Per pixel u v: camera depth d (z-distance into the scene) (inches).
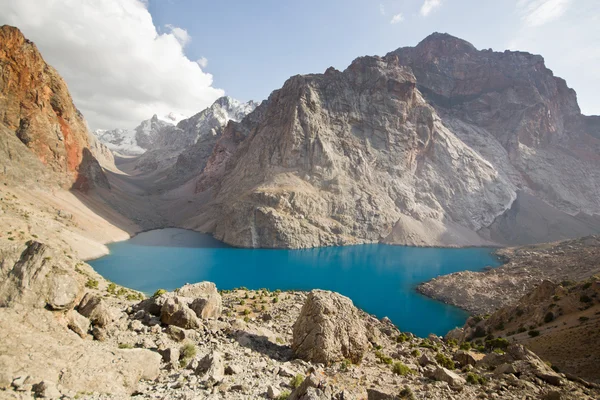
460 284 4212.6
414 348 1640.0
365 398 823.1
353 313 1170.6
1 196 4180.6
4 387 526.9
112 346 830.5
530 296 2834.6
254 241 7057.1
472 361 1425.9
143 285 3649.1
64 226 4960.6
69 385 589.6
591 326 1927.9
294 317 1854.1
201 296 1422.2
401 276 5017.2
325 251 6993.1
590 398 1061.1
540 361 1333.7
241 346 1061.1
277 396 694.5
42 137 6181.1
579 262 4293.8
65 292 813.9
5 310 706.8
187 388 681.6
